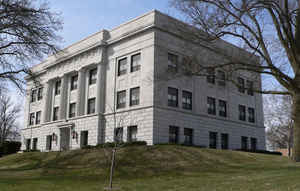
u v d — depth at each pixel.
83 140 39.84
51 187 16.33
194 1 22.12
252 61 23.03
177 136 33.75
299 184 12.80
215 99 39.34
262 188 12.93
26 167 30.31
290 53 21.53
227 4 21.47
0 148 54.31
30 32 25.45
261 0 20.03
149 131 31.69
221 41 37.09
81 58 42.84
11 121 69.56
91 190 15.17
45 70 50.69
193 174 20.03
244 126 42.81
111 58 38.97
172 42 35.19
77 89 42.47
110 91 37.94
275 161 24.73
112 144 32.25
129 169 23.02
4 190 14.85
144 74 33.88
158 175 20.61
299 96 20.56
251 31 22.08
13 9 24.45
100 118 37.62
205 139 36.50
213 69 22.97
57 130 44.62
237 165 23.17
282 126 54.00
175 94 34.59
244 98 44.09
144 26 34.50
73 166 26.41
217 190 13.45
